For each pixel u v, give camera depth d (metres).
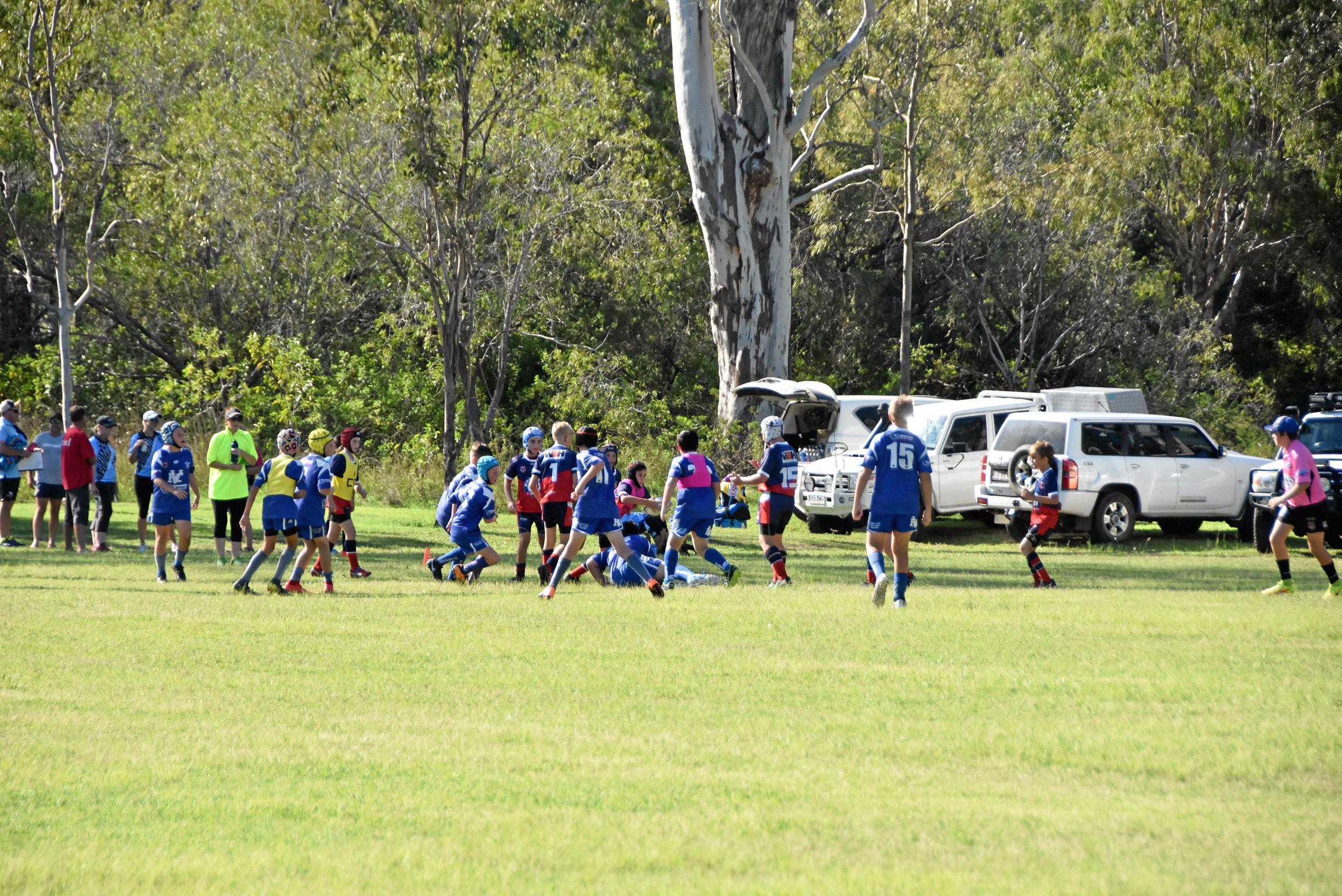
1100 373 165.88
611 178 117.62
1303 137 173.88
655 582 45.50
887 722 25.33
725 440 103.56
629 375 145.00
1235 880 15.98
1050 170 145.50
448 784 21.12
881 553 42.75
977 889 15.71
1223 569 63.47
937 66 122.69
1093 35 173.12
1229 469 81.62
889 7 121.38
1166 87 169.75
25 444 67.06
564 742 23.97
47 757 22.88
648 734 24.53
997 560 69.81
